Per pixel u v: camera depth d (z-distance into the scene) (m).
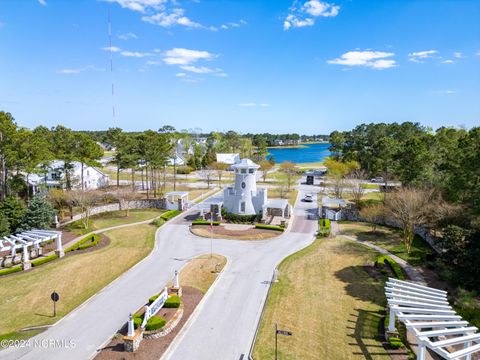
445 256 32.78
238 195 53.62
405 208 39.19
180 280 31.66
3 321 25.20
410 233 38.03
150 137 69.06
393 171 66.50
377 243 42.34
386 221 51.19
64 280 32.16
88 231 48.44
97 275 33.25
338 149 117.44
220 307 26.84
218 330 23.72
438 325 19.00
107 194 63.19
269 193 76.94
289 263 36.00
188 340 22.52
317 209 61.66
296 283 31.09
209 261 36.34
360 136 103.00
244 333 23.38
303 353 21.06
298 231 48.22
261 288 30.20
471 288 28.42
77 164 71.88
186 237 45.44
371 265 34.78
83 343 22.28
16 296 29.09
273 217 55.19
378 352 21.12
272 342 22.14
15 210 42.78
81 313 26.12
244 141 172.38
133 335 21.33
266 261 36.69
